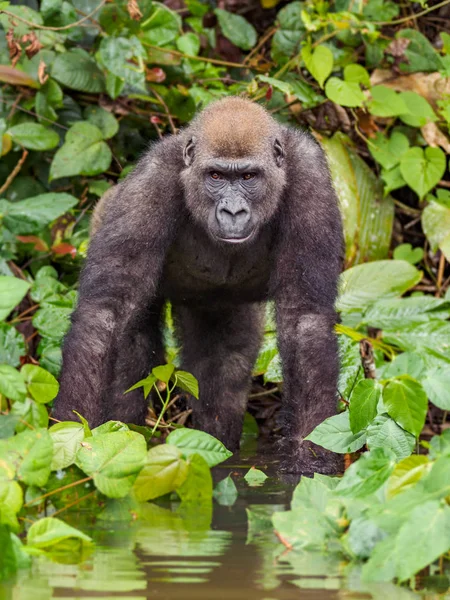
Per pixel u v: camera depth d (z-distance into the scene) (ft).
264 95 40.98
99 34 40.98
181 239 31.50
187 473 22.88
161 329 34.47
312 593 15.96
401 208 43.57
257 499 23.70
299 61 40.91
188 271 32.35
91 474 21.67
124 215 29.48
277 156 29.96
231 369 34.50
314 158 30.58
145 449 22.22
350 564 17.84
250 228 29.07
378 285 37.88
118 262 29.12
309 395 28.14
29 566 17.31
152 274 29.84
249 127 29.40
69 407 27.22
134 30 38.78
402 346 35.35
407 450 24.13
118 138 41.88
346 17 40.04
